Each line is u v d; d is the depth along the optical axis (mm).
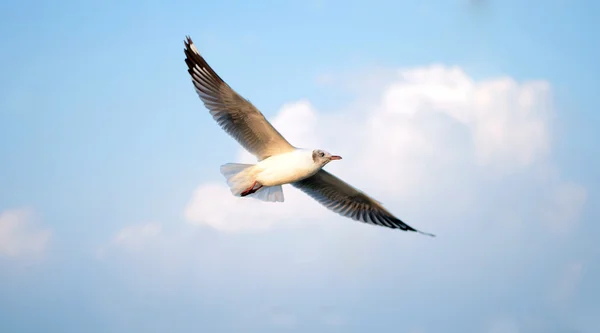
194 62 13359
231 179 13438
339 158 13367
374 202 14945
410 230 15164
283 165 13234
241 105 13023
